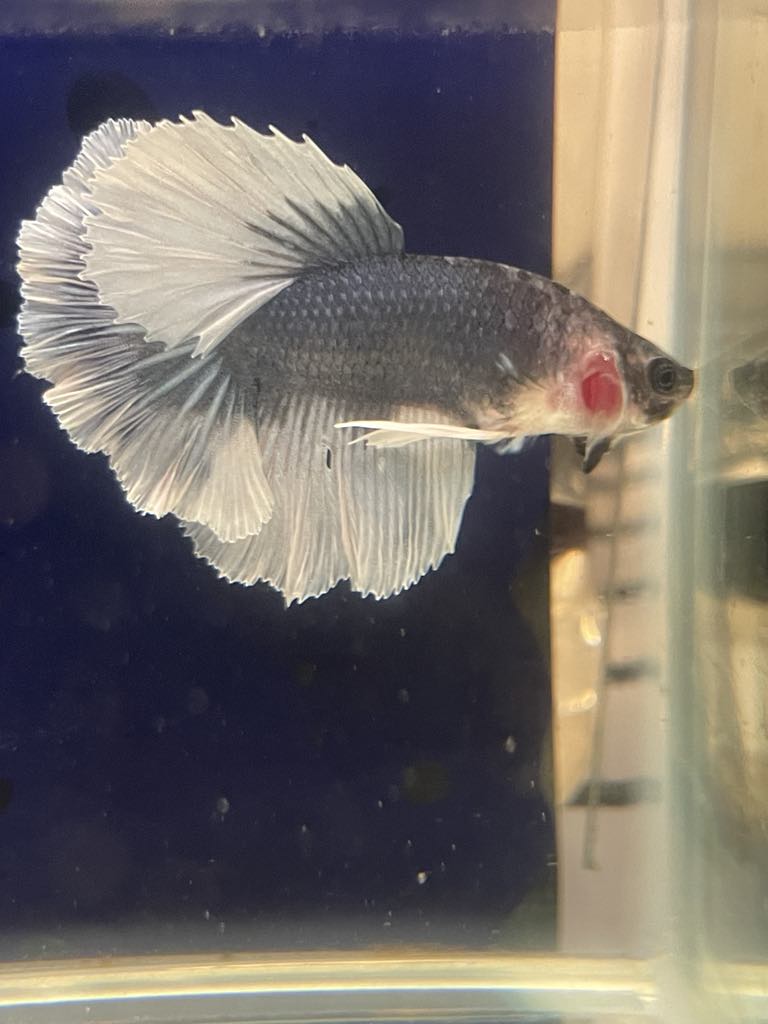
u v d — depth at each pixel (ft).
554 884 0.43
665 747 0.42
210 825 0.44
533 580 0.43
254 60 0.41
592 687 0.43
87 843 0.44
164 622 0.43
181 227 0.28
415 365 0.29
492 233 0.41
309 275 0.29
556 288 0.29
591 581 0.42
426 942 0.43
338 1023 0.38
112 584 0.43
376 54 0.41
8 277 0.41
